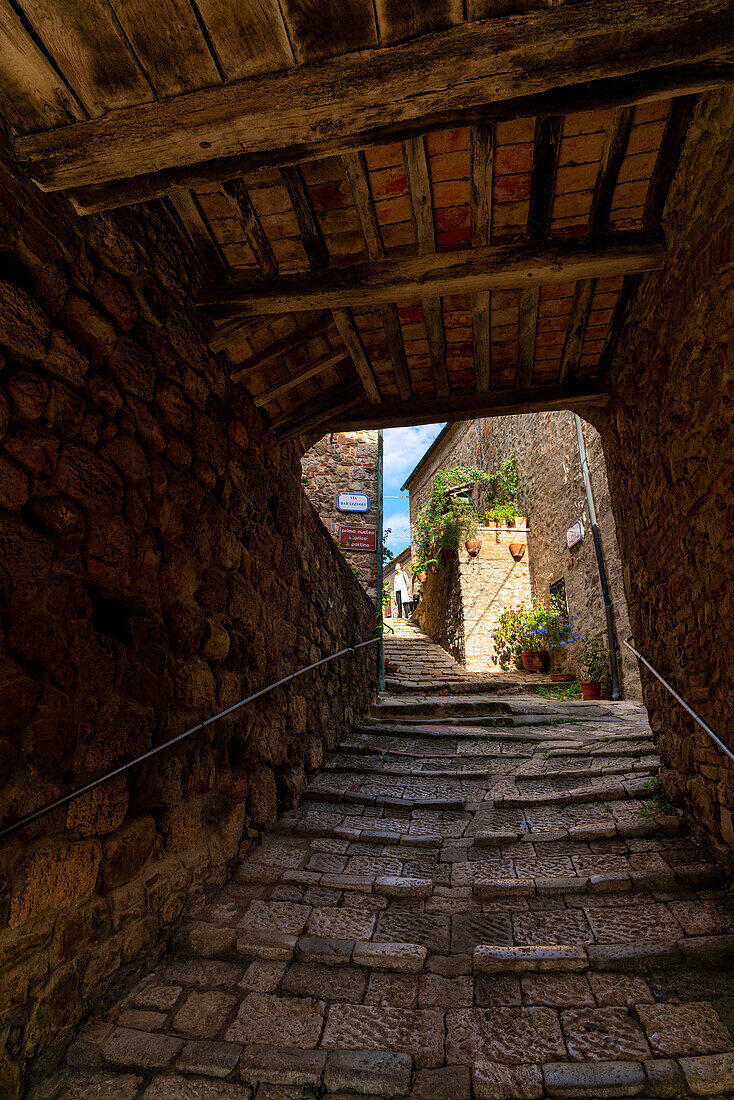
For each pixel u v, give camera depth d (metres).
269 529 3.37
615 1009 1.83
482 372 3.33
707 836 2.58
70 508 1.74
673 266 2.33
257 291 2.53
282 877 2.61
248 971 2.06
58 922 1.65
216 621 2.66
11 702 1.47
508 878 2.57
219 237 2.42
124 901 1.93
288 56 1.45
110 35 1.39
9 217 1.55
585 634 7.27
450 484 10.73
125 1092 1.57
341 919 2.34
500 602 9.37
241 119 1.57
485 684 6.72
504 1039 1.73
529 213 2.29
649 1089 1.55
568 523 7.97
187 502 2.44
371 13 1.36
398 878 2.60
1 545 1.48
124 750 1.93
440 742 4.46
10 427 1.53
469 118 1.67
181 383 2.44
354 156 2.01
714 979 1.93
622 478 3.40
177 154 1.65
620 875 2.49
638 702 5.68
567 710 5.27
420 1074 1.62
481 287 2.49
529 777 3.64
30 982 1.53
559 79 1.48
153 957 2.06
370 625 6.21
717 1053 1.64
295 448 3.92
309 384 3.43
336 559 4.89
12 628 1.50
